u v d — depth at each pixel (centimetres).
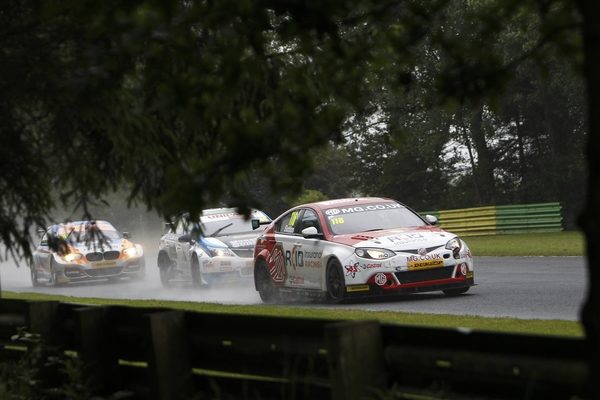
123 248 10206
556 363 1558
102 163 3030
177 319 2319
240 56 1591
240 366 2194
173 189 1522
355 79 1725
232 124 1525
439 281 5741
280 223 6569
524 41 14900
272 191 1538
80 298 6712
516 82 18275
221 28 1606
